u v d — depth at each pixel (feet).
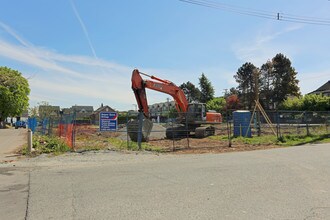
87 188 27.22
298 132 92.27
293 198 23.50
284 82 283.59
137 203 22.44
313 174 32.71
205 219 18.90
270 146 66.95
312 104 194.80
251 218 19.04
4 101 252.01
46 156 50.78
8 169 38.60
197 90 390.42
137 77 75.66
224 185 27.89
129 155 51.93
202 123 92.27
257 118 94.32
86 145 67.41
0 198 24.13
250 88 303.89
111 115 61.57
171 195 24.58
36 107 222.89
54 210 20.99
